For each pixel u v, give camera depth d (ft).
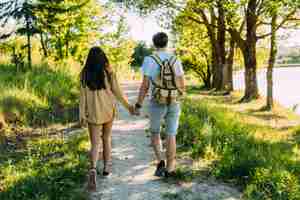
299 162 29.55
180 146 28.86
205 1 79.92
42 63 66.74
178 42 133.39
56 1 68.44
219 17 94.22
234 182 21.90
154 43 21.50
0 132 29.68
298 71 286.66
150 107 21.81
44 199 18.25
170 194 19.85
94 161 20.53
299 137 47.37
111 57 159.12
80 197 19.01
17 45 78.54
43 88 44.52
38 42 96.48
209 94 103.76
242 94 103.40
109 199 19.40
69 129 33.42
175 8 87.97
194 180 22.08
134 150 28.07
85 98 20.72
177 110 21.81
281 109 77.82
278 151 32.14
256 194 20.13
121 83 144.87
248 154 25.72
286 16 75.87
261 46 114.42
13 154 25.03
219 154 26.50
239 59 129.08
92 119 20.61
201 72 142.92
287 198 20.01
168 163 22.21
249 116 65.62
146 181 21.80
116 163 24.88
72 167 22.36
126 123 38.83
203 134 29.89
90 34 112.78
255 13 83.76
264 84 161.99
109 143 22.38
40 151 25.63
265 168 22.67
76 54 112.06
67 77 60.29
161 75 21.08
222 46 108.68
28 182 19.80
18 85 42.75
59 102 44.14
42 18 69.67
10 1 62.34
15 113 34.14
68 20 97.35
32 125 33.91
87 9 105.40
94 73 20.48
